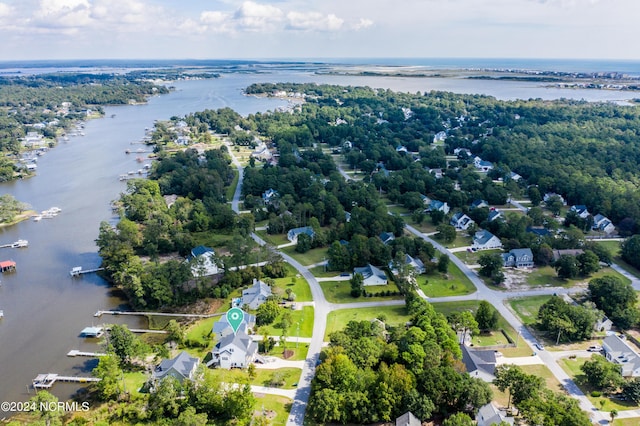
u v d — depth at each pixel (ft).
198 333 368.07
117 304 422.41
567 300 407.64
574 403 263.49
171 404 273.13
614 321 372.79
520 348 342.23
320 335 357.00
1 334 375.04
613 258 494.59
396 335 326.85
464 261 492.54
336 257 462.60
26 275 478.18
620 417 272.10
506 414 270.26
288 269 469.98
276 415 273.54
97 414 279.08
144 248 516.32
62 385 312.29
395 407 267.18
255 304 399.85
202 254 474.08
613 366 298.35
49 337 370.94
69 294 440.45
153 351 342.85
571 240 498.28
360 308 397.60
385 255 469.16
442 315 361.10
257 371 314.35
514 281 449.06
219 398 275.39
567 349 341.21
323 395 267.80
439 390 271.08
